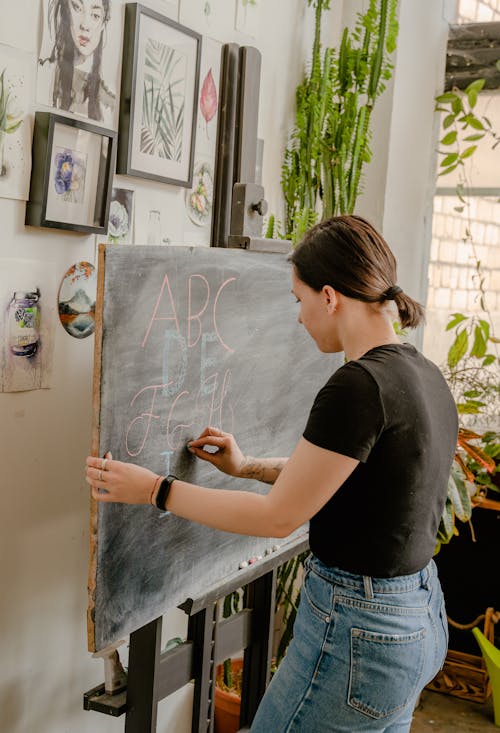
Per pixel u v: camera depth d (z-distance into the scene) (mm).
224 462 1917
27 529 1933
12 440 1850
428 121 3449
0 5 1677
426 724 3127
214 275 1900
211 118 2449
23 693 1988
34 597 1984
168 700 2590
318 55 2846
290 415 2299
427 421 1506
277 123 2842
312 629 1547
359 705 1514
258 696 2346
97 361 1549
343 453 1423
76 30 1878
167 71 2188
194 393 1856
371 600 1500
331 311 1581
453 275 3572
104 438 1580
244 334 2047
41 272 1866
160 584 1786
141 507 1704
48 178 1810
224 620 2201
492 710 3250
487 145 3457
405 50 3188
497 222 3473
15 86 1732
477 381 3367
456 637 3408
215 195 2512
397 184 3316
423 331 3652
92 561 1592
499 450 3146
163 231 2287
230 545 2037
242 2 2535
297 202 2986
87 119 1946
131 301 1612
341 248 1559
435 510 1560
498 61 3303
